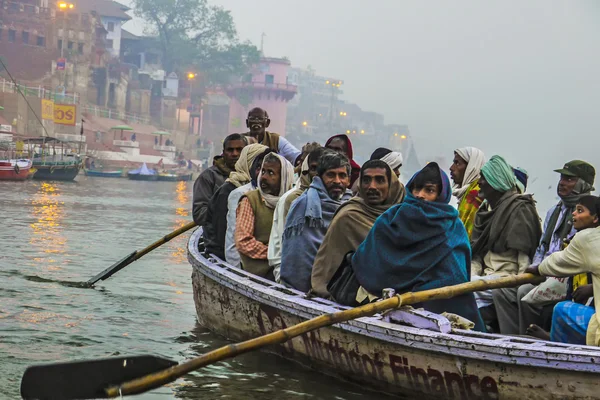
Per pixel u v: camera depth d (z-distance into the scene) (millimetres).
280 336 5801
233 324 8008
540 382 5383
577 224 6234
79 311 9148
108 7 95750
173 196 43531
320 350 6844
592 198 6152
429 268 6477
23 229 18094
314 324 5859
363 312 5914
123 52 100625
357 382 6594
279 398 6250
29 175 50844
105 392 5746
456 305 6527
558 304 6234
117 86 84500
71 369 5703
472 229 7902
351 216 7039
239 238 8211
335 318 5875
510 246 7199
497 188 7375
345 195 7969
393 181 7121
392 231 6559
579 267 6035
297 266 7449
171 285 11438
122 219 23844
